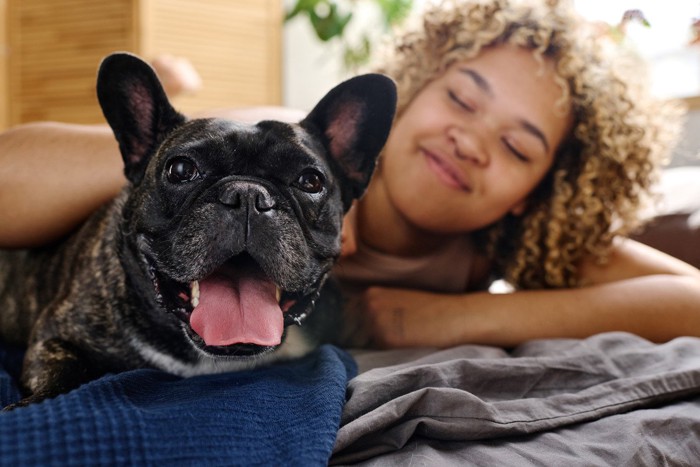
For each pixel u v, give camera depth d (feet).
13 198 5.86
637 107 7.71
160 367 5.11
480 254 8.13
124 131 5.17
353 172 5.74
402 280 7.62
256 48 19.36
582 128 7.33
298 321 4.97
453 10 7.40
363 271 7.56
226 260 4.43
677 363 5.14
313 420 3.69
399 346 6.21
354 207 7.08
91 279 5.31
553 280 7.56
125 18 17.26
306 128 5.34
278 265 4.36
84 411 3.24
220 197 4.29
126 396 3.73
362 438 3.83
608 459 3.86
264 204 4.31
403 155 6.91
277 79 19.81
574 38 7.14
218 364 5.20
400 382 4.30
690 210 8.68
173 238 4.38
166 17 17.71
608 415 4.42
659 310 6.30
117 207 5.53
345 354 5.30
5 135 6.27
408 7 17.81
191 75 12.20
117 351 5.07
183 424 3.39
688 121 10.68
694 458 4.14
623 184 7.66
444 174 6.73
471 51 6.93
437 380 4.41
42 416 3.14
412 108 7.11
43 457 2.94
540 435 4.15
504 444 4.02
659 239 8.65
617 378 4.91
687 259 8.40
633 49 8.54
